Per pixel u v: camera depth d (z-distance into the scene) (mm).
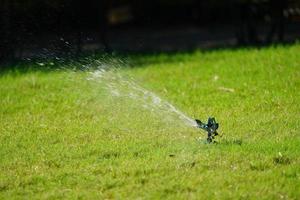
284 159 12203
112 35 42062
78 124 15727
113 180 11523
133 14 47625
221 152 12719
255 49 27156
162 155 12719
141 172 11875
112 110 16922
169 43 37125
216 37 38625
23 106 18062
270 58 23734
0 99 19047
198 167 11961
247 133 14203
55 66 23891
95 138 14375
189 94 18625
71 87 20125
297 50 25328
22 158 13070
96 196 10883
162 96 18453
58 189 11305
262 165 11930
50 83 20969
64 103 18062
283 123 14852
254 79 20031
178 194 10797
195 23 46531
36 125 15812
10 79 22062
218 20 45844
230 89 18844
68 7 25438
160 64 24797
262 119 15266
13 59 26000
